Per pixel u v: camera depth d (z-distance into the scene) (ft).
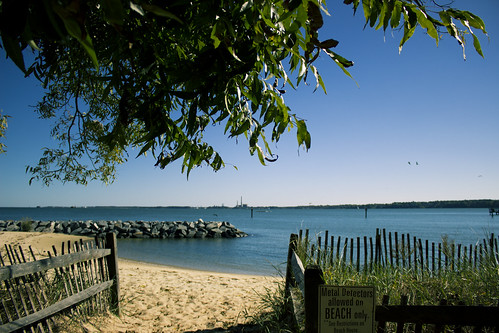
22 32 3.61
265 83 8.06
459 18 6.63
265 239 116.88
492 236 20.21
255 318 16.08
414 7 6.54
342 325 7.47
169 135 7.54
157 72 7.75
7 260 30.35
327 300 7.48
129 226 127.85
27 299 14.32
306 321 7.74
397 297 12.98
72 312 14.47
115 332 15.23
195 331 15.90
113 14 3.46
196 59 5.88
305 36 6.32
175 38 7.81
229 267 57.00
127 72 7.77
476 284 14.15
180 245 95.71
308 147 7.99
